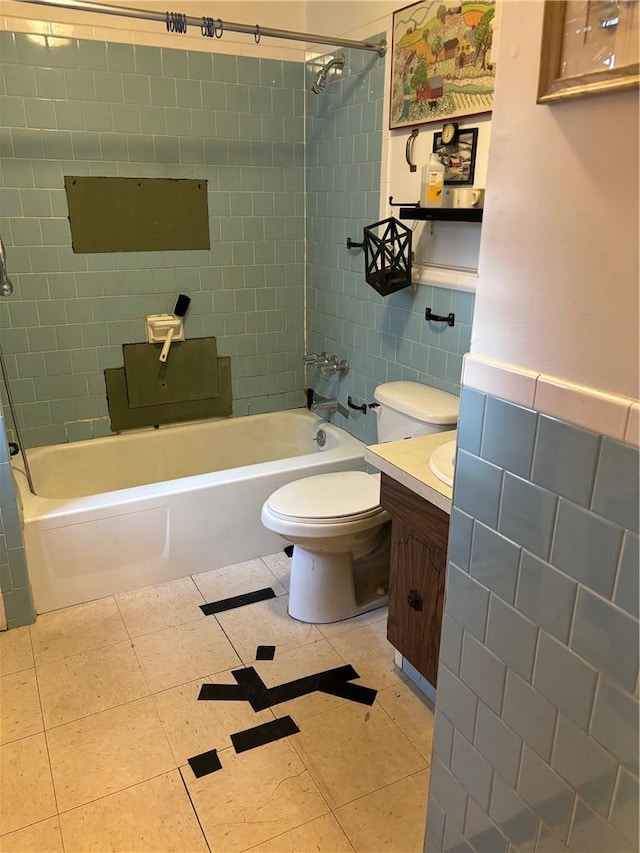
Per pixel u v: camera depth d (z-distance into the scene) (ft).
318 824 5.18
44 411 9.74
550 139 2.89
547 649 3.33
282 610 7.92
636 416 2.65
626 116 2.54
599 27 2.57
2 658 7.05
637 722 2.88
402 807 5.33
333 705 6.41
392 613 6.64
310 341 11.26
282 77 9.91
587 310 2.85
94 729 6.10
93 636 7.43
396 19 7.77
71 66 8.61
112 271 9.62
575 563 3.06
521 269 3.17
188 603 8.07
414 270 8.23
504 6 2.97
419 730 6.11
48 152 8.77
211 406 10.95
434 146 7.47
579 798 3.29
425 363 8.35
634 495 2.71
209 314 10.50
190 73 9.29
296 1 9.71
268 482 8.89
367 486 7.76
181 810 5.30
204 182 9.84
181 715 6.27
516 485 3.36
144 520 8.20
